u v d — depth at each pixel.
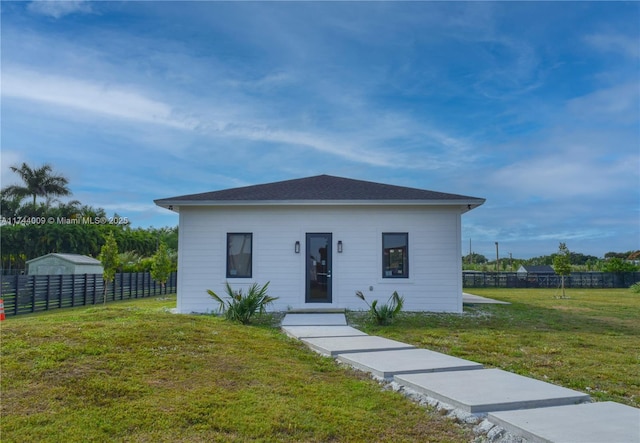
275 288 13.20
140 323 8.32
